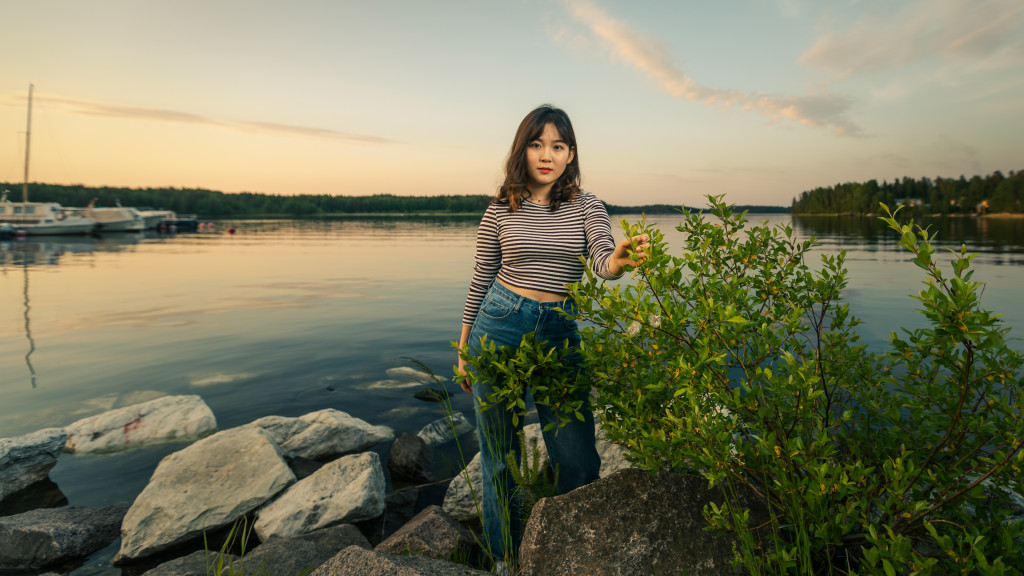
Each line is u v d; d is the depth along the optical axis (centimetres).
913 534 145
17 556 269
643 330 167
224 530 295
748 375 167
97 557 274
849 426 195
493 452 219
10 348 724
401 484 366
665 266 158
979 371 141
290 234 4616
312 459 398
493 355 193
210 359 669
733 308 152
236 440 353
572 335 209
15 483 348
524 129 206
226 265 1928
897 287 1095
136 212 5166
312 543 262
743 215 215
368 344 751
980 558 112
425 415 490
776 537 142
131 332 826
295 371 618
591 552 167
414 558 176
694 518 170
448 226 6831
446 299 1161
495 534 221
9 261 2075
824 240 2761
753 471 156
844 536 147
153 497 301
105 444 409
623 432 184
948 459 153
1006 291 950
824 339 194
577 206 210
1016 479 132
